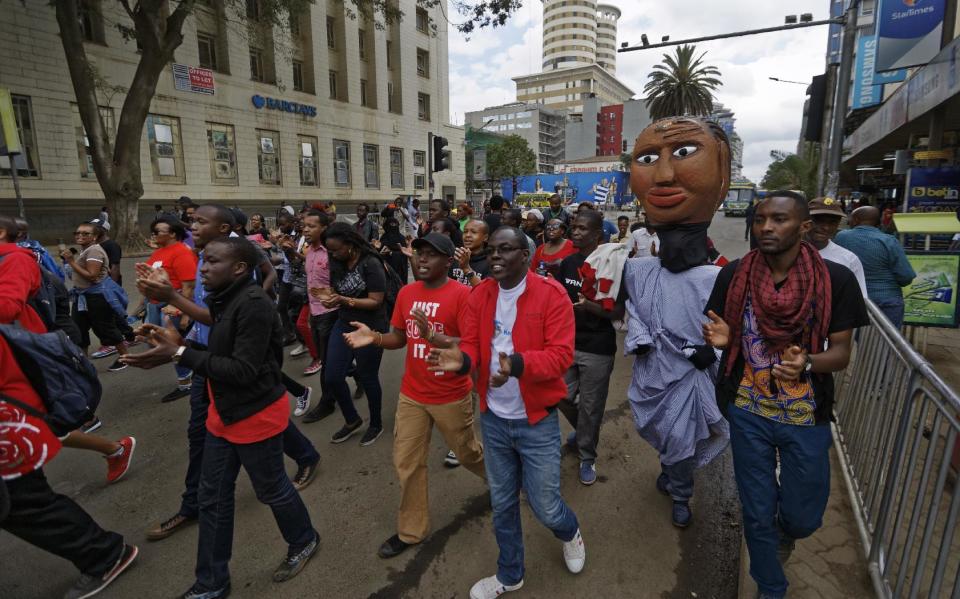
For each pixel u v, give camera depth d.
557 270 3.86
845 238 4.77
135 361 2.14
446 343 2.21
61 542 2.38
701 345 2.75
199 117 21.53
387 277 4.44
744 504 2.18
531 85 131.12
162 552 2.84
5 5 16.30
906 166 11.08
